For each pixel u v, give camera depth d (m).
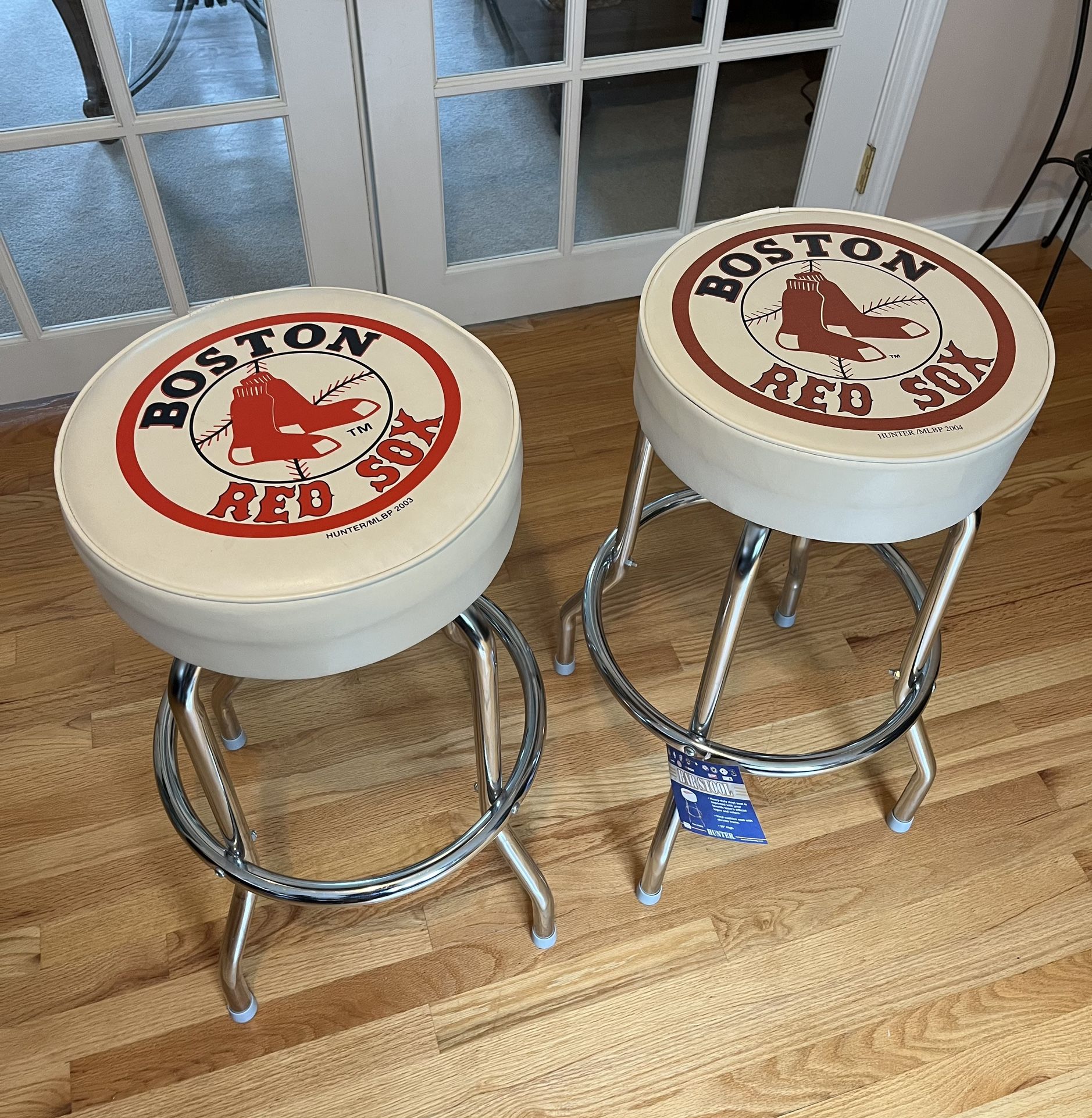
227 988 1.10
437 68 1.57
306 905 0.96
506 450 0.78
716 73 1.71
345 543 0.71
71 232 1.61
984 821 1.33
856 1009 1.17
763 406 0.83
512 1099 1.11
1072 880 1.28
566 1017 1.16
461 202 1.78
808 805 1.34
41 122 1.47
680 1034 1.15
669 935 1.22
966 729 1.41
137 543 0.71
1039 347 0.88
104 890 1.23
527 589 1.53
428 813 1.31
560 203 1.81
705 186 1.92
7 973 1.17
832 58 1.75
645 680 1.44
